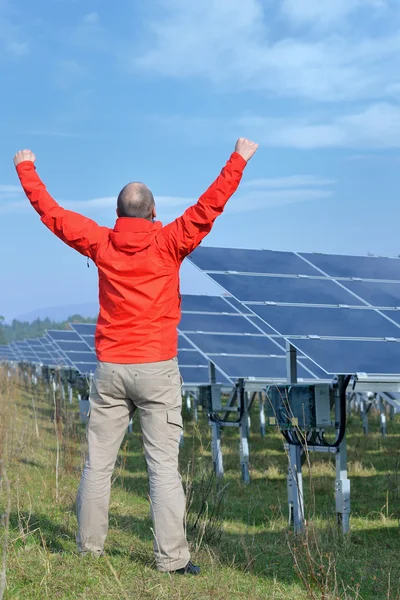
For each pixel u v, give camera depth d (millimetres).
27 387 34062
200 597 4109
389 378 7680
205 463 10906
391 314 7789
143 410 4633
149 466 4633
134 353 4531
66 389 29375
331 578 4859
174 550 4531
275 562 5359
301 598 4496
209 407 10836
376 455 12492
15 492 6980
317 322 7168
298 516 6953
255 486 9938
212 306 13227
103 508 4680
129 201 4617
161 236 4574
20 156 4871
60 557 4609
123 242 4539
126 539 5535
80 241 4676
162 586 4191
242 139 4562
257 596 4359
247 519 7328
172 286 4629
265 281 8203
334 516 7770
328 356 6516
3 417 10758
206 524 5973
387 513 7785
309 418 6965
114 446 4738
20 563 4340
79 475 8570
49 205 4742
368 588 4973
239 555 5438
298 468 7160
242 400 10508
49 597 3924
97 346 4668
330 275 8797
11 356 47906
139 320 4531
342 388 6961
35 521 5727
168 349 4613
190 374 13492
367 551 6238
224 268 8547
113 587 4125
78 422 15109
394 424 17828
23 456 9852
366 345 6848
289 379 7574
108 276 4570
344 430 6961
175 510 4531
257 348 11234
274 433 16281
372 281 8758
